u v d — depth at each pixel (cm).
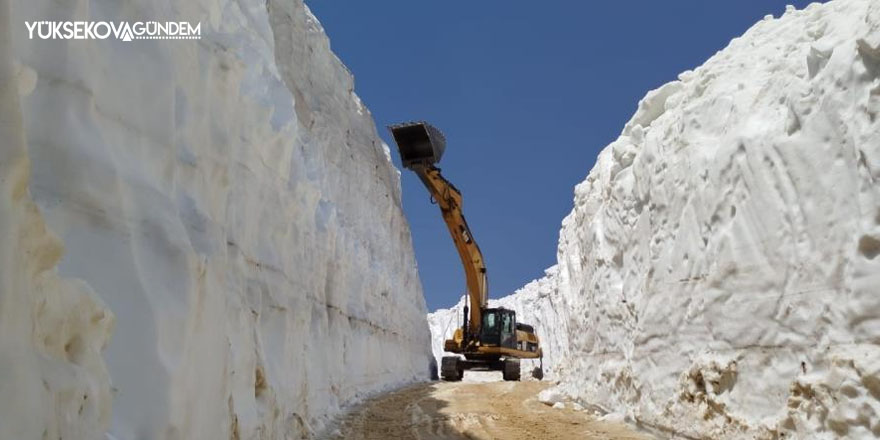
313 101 1678
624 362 1098
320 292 1220
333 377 1256
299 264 989
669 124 998
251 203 774
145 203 428
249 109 779
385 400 1476
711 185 797
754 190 699
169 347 398
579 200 1619
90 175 377
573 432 987
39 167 355
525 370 3494
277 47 1474
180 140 535
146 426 359
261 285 790
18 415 238
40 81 367
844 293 546
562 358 1961
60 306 293
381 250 2142
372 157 2234
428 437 941
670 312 887
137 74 457
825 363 557
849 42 582
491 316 2214
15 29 351
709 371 750
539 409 1301
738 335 704
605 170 1409
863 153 529
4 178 242
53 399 268
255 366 670
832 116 584
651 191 1012
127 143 438
